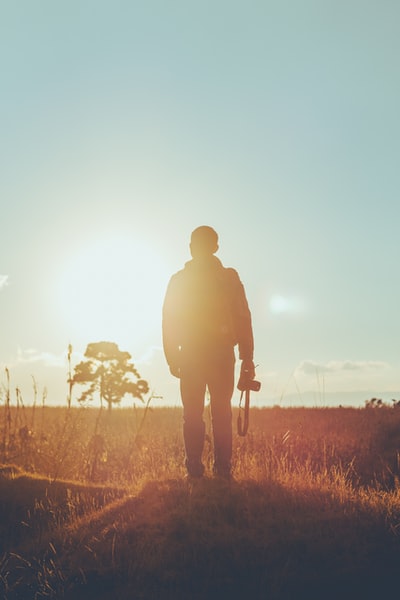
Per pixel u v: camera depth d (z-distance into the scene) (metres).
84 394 23.42
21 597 4.36
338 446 10.70
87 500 5.96
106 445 10.06
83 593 4.34
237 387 6.60
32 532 5.43
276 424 13.42
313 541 4.72
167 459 8.96
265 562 4.48
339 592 4.15
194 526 4.96
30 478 6.42
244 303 6.67
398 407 15.22
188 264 6.76
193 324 6.57
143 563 4.55
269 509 5.28
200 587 4.28
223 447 6.55
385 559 4.46
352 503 5.42
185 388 6.57
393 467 9.45
